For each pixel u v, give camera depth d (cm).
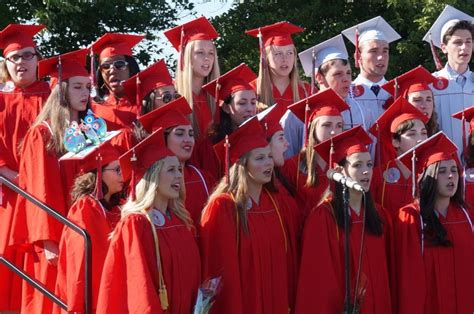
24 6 2469
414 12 2388
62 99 1191
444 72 1447
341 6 2566
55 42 2547
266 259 1147
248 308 1134
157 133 1088
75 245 1087
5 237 1213
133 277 1032
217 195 1145
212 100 1326
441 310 1207
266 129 1206
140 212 1064
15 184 1120
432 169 1218
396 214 1228
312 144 1237
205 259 1124
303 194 1235
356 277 1155
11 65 1266
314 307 1154
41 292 1099
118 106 1285
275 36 1374
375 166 1324
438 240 1211
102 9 2484
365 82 1422
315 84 1483
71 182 1180
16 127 1253
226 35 2577
